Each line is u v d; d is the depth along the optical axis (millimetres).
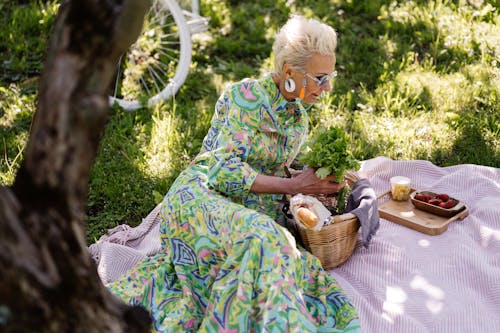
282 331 2260
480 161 4031
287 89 2719
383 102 4648
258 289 2359
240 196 2789
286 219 2963
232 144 2713
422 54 5297
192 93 4926
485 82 4742
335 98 4754
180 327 2543
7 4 5871
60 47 1484
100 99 1513
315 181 2775
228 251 2520
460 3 5762
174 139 4277
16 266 1477
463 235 3227
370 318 2725
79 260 1606
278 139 2859
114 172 4062
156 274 2766
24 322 1506
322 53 2643
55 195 1535
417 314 2770
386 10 5855
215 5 6078
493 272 2938
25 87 4957
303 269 2670
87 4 1459
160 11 5035
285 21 5883
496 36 5312
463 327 2678
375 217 3033
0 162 4113
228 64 5305
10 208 1500
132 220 3734
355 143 4227
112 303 1744
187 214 2670
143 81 4961
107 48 1494
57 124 1493
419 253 3133
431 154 4113
